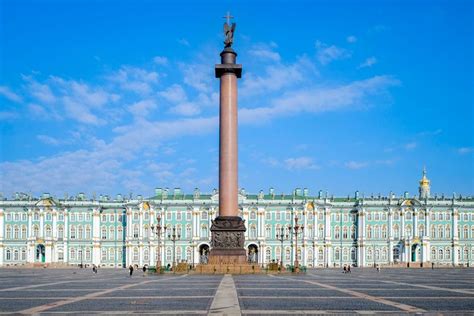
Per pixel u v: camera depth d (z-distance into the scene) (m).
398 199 152.62
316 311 25.88
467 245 152.00
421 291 39.03
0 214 148.88
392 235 150.62
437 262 150.62
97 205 149.50
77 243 149.25
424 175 165.25
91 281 56.66
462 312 25.59
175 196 154.00
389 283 50.38
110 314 25.05
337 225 152.62
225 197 72.38
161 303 29.91
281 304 29.28
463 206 152.25
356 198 156.25
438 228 151.50
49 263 144.62
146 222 149.00
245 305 28.78
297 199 151.62
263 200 150.88
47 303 30.16
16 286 46.78
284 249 149.00
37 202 148.62
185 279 58.31
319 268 134.62
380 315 24.89
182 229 149.38
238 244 73.00
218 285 46.03
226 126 72.56
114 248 150.00
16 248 148.50
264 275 68.81
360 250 149.88
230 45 75.38
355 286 45.03
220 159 72.62
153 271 84.75
